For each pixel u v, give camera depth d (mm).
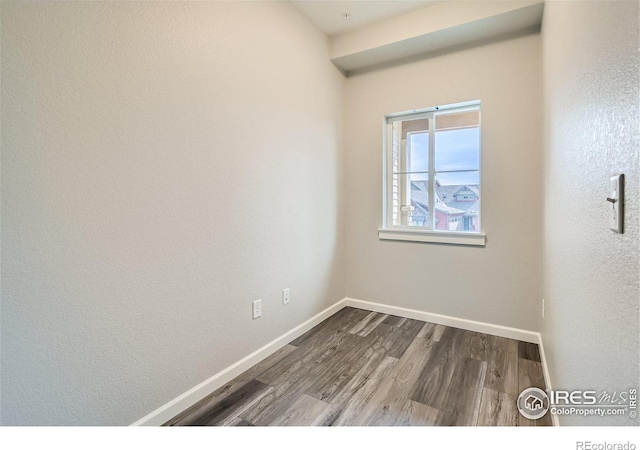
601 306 757
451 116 2707
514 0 2035
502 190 2395
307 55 2480
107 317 1296
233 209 1869
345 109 3037
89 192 1227
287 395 1706
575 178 1053
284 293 2305
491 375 1872
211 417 1530
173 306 1551
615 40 654
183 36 1562
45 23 1096
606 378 713
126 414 1365
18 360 1060
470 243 2520
